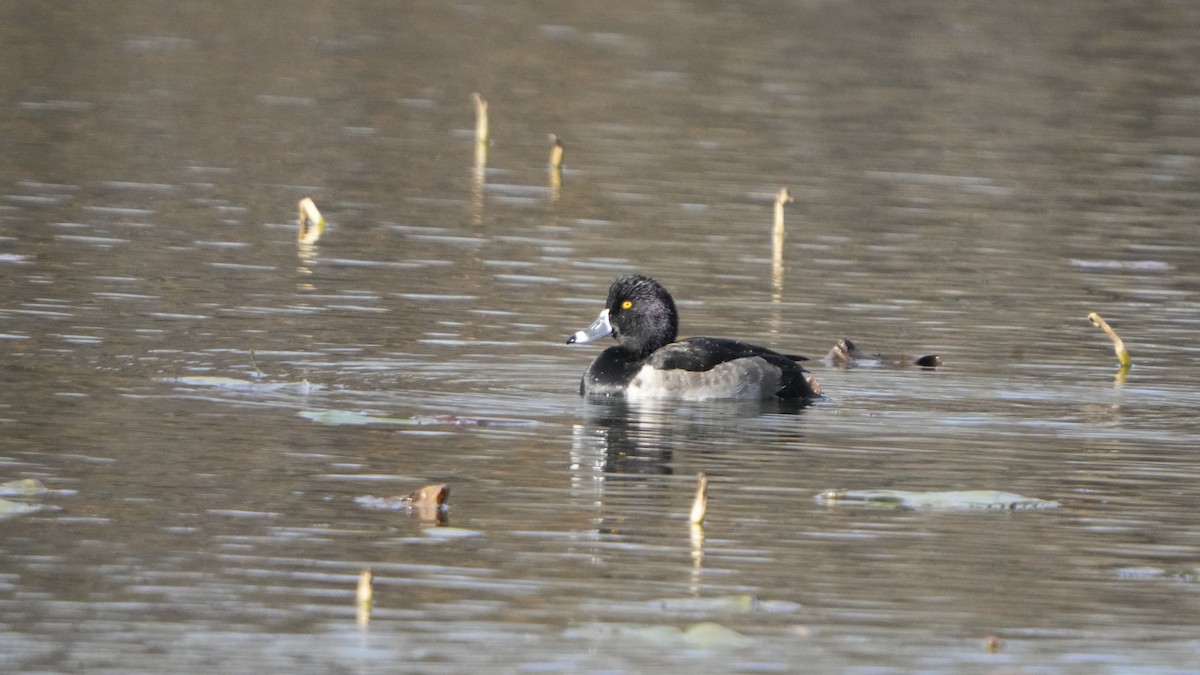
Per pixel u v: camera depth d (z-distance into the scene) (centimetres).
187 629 999
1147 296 2094
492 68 3594
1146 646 1016
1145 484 1342
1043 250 2341
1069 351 1817
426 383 1622
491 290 2019
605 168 2814
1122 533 1222
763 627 1028
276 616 1023
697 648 992
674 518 1230
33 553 1112
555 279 2086
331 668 949
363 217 2405
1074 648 1010
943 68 3688
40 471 1286
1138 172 2884
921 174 2819
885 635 1022
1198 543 1202
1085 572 1139
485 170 2777
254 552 1128
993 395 1641
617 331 1686
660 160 2884
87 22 3856
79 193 2447
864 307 2000
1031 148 3038
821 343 1834
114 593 1051
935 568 1139
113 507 1209
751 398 1616
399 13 4147
